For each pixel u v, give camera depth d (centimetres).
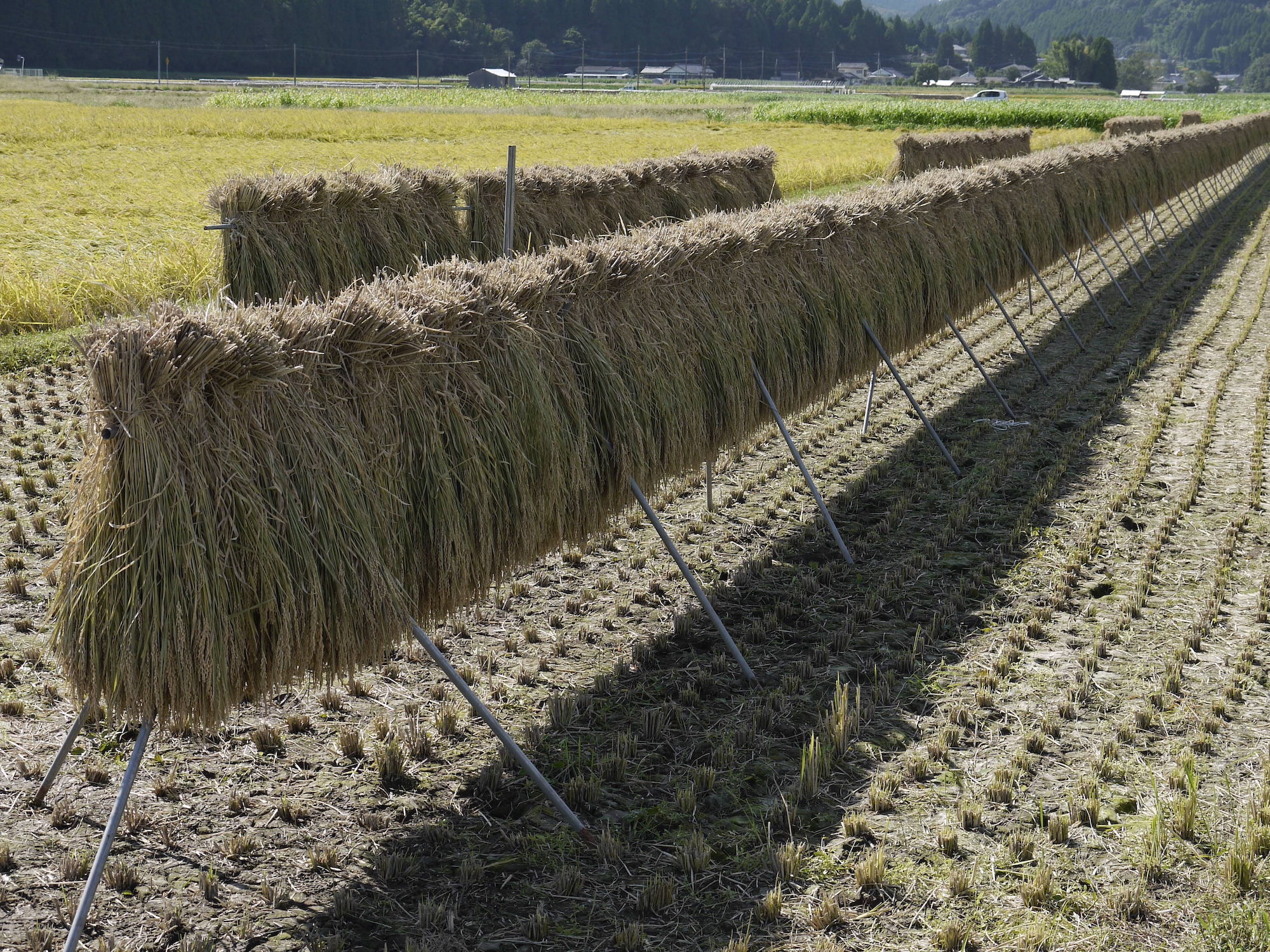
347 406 362
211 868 346
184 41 13875
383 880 351
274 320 346
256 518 321
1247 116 4275
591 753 428
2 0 12619
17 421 775
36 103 4766
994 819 387
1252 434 850
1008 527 671
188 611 308
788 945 326
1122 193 1569
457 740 434
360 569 353
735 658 505
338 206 782
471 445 397
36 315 1035
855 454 819
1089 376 1040
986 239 973
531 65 18712
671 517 682
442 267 436
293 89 6425
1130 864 362
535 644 518
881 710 462
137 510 301
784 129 4541
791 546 642
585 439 456
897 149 1914
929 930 332
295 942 322
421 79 15025
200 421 315
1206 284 1534
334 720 442
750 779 413
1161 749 430
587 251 487
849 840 374
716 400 560
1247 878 348
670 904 345
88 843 357
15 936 314
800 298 658
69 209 1703
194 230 1536
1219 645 519
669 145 3434
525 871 360
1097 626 539
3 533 593
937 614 546
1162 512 691
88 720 426
